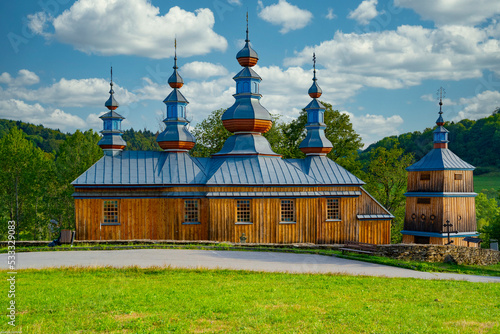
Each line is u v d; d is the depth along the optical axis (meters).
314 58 43.72
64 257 26.55
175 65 40.88
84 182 35.75
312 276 22.14
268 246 31.56
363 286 20.16
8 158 63.97
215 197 35.62
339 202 39.09
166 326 13.64
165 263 24.72
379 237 39.84
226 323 14.07
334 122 61.28
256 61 40.34
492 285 21.81
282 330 13.44
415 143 72.38
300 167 40.66
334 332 13.31
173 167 38.09
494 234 54.78
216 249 30.41
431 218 44.72
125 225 36.16
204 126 62.44
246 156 38.47
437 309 16.30
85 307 15.66
